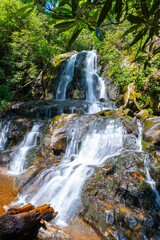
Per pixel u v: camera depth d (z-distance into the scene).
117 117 4.49
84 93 9.21
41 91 11.13
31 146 5.04
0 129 6.64
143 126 4.14
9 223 1.71
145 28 0.96
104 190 2.48
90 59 10.39
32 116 6.76
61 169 3.36
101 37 0.74
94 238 1.95
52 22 0.87
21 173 3.55
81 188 2.65
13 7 9.71
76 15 0.81
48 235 1.87
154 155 2.99
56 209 2.52
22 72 11.10
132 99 5.32
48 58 11.17
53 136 4.61
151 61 4.71
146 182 2.54
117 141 3.89
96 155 3.81
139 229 1.90
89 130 4.40
